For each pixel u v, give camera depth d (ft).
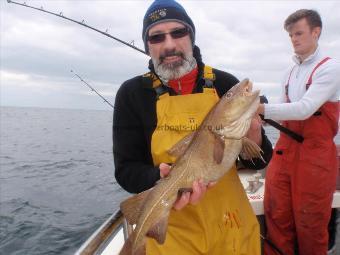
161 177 2.68
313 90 3.98
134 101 3.05
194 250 2.74
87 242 3.19
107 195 13.00
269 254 4.45
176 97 2.89
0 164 20.53
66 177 16.67
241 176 5.94
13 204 11.68
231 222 2.78
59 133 48.06
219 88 3.05
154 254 2.82
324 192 3.99
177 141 2.81
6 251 8.11
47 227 9.49
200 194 2.58
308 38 4.23
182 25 2.95
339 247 4.70
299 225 4.11
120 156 3.08
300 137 4.09
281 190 4.28
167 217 2.62
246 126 2.67
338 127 4.15
